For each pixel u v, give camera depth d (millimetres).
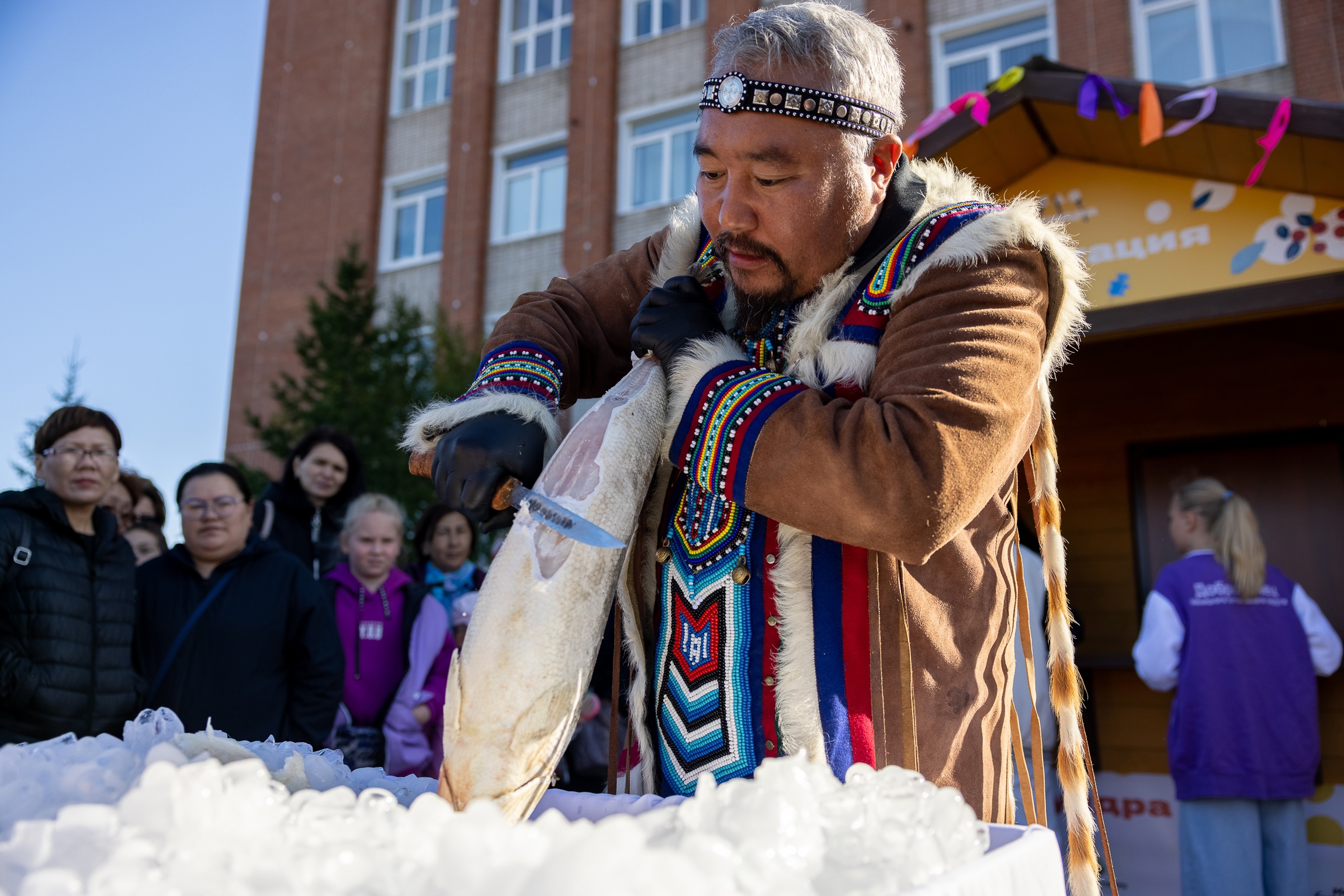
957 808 654
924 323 957
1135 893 4516
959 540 1053
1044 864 739
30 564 2678
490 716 811
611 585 892
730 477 929
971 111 3648
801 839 568
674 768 1069
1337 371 4844
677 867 481
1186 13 9625
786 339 1124
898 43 11023
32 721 2613
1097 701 4723
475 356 12016
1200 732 3637
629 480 927
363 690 3461
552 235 13312
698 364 989
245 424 14711
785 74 1011
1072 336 1147
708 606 1066
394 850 543
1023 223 996
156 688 2998
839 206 1036
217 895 482
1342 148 3293
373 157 14648
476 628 840
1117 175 3992
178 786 561
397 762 3344
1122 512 5160
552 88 13672
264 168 15539
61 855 532
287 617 3182
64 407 2955
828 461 881
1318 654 3648
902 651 982
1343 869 4125
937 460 862
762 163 1015
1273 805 3613
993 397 901
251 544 3285
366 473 10961
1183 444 5086
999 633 1073
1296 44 8992
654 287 1171
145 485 4438
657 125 12875
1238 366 5031
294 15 15875
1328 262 3629
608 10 13203
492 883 480
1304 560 4812
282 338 14750
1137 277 3936
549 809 887
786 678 998
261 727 3029
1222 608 3680
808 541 1027
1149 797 4559
